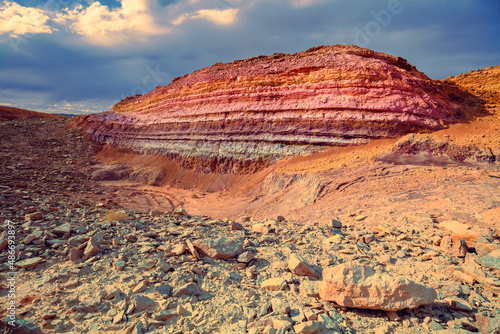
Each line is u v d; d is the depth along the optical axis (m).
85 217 9.27
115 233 7.61
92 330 3.70
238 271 5.85
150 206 24.55
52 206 10.72
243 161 30.81
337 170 20.75
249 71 34.84
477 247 6.89
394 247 7.56
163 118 41.31
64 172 33.50
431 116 25.41
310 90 28.80
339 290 4.55
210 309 4.32
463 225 8.34
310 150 27.03
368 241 8.27
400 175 17.25
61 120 64.75
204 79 39.06
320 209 15.12
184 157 35.97
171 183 34.38
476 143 19.83
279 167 27.23
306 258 6.71
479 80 38.59
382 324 4.20
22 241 6.38
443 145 19.92
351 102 26.52
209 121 34.66
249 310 4.29
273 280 5.30
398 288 4.31
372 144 24.56
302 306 4.53
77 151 46.12
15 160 33.31
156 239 7.47
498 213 8.96
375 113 25.56
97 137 50.56
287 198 20.80
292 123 28.84
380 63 27.97
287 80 31.00
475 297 4.91
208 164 33.50
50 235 6.84
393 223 10.17
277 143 29.34
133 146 44.03
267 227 9.65
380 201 13.73
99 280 5.05
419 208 11.42
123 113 51.62
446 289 5.19
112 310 4.14
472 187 12.84
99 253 6.10
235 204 24.44
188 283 4.90
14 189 15.22
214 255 6.30
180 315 4.14
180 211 11.37
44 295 4.45
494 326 4.02
